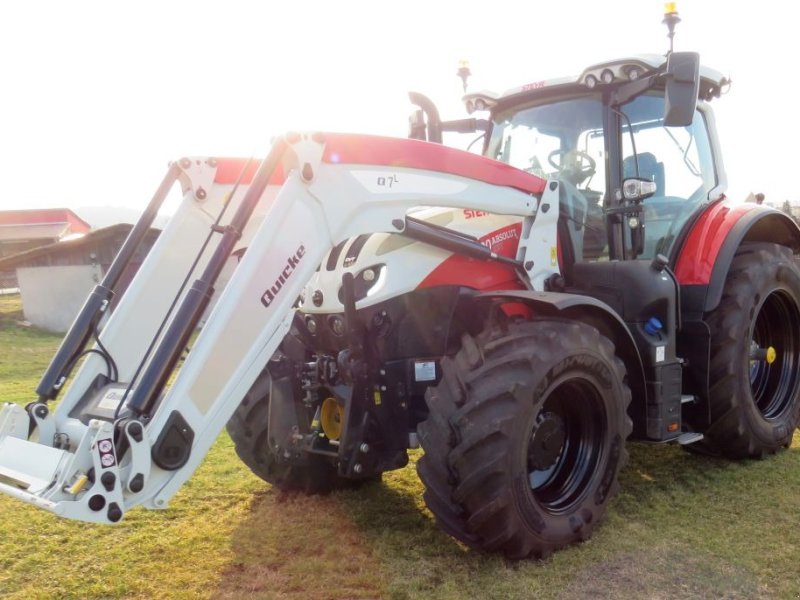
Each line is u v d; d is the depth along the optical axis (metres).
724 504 3.58
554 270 3.64
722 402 4.07
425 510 3.66
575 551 3.06
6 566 3.10
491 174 3.36
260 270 2.71
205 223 3.35
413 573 2.90
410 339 3.28
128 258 3.17
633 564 2.93
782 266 4.35
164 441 2.49
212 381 2.60
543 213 3.59
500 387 2.83
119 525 3.54
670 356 3.69
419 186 3.12
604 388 3.20
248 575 2.97
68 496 2.33
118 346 3.10
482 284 3.42
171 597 2.79
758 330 4.68
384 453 3.27
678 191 4.21
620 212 3.76
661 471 4.14
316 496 3.90
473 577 2.85
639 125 4.03
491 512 2.79
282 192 2.78
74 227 45.94
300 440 3.42
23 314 18.30
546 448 3.09
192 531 3.45
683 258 4.13
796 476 3.99
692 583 2.76
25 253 17.20
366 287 3.24
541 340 2.97
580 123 4.02
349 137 2.92
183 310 2.57
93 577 2.97
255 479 4.26
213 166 3.36
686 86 3.35
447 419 2.86
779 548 3.05
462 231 3.39
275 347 2.76
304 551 3.19
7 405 2.78
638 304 3.62
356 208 2.94
